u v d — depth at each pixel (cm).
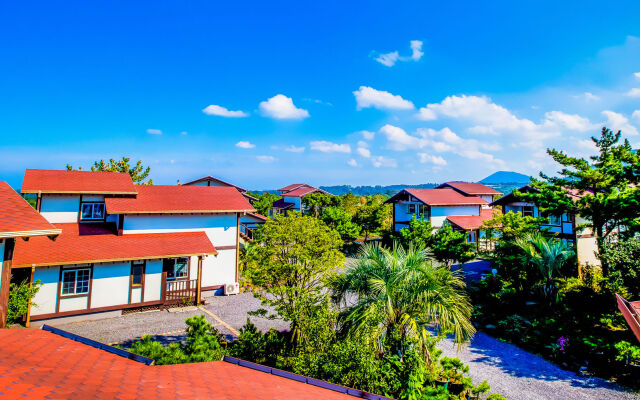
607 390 1115
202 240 2033
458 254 2283
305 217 1282
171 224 2098
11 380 300
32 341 490
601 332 1417
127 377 393
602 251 1686
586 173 1722
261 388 440
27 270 1588
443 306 1005
